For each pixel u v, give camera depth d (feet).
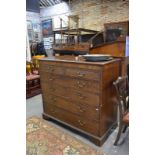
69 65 6.75
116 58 7.39
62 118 7.86
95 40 16.28
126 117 6.00
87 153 6.11
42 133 7.45
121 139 6.81
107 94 6.46
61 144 6.67
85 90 6.42
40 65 8.23
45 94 8.44
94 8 19.10
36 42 23.36
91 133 6.70
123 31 14.37
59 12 22.31
